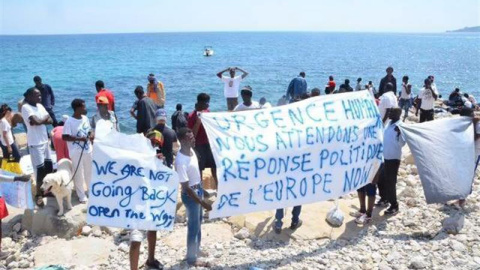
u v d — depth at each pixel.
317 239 7.83
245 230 8.02
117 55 99.62
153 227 6.61
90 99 33.38
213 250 7.47
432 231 7.96
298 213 7.95
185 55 100.81
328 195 7.66
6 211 7.34
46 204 8.50
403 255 7.21
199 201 6.58
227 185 6.85
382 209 8.95
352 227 8.20
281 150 7.23
